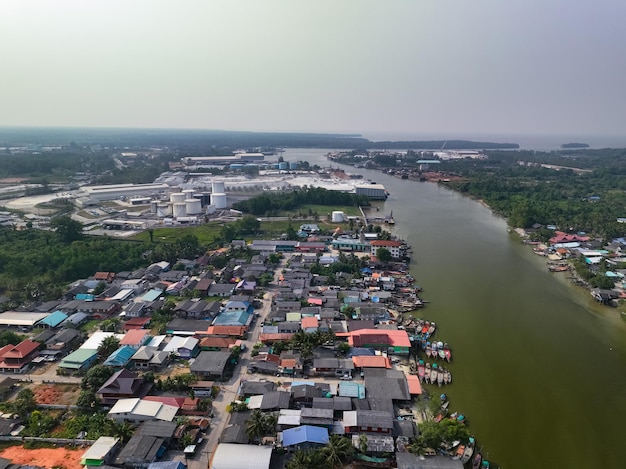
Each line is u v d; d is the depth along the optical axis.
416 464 58.00
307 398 72.06
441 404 73.38
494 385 81.19
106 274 131.25
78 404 70.31
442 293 124.00
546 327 104.94
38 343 88.94
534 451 64.94
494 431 68.88
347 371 82.19
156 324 102.00
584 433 69.19
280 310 108.00
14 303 112.25
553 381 83.06
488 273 140.75
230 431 63.56
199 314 105.81
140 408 68.06
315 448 60.97
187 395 74.81
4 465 56.75
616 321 108.81
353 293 119.06
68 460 59.84
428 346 93.62
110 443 61.50
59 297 118.31
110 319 103.62
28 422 67.75
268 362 84.50
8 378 78.50
